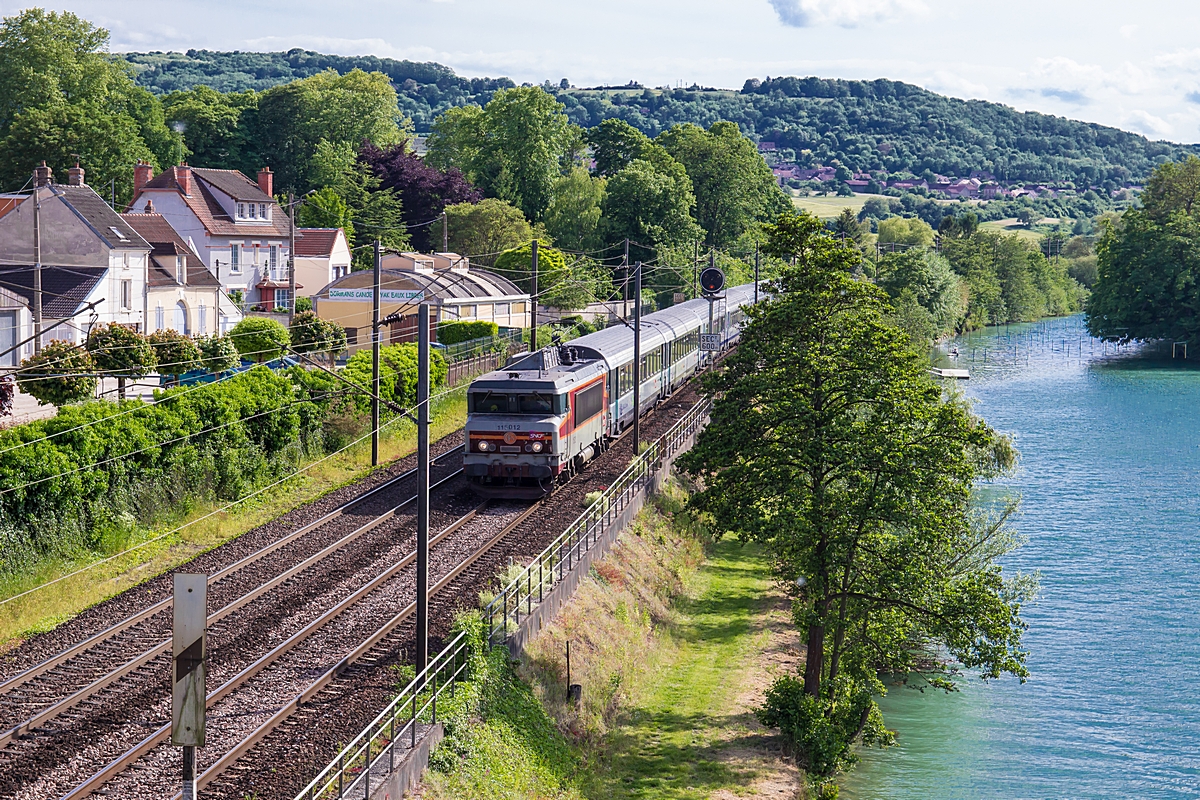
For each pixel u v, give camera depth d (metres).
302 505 40.53
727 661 36.03
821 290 32.59
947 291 131.38
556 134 134.50
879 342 31.78
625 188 119.06
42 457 32.19
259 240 90.56
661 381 61.59
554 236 120.81
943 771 33.09
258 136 129.38
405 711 23.25
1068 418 88.00
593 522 38.22
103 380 49.34
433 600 30.20
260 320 55.53
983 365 122.00
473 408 41.22
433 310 74.50
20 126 92.69
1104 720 36.72
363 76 141.12
